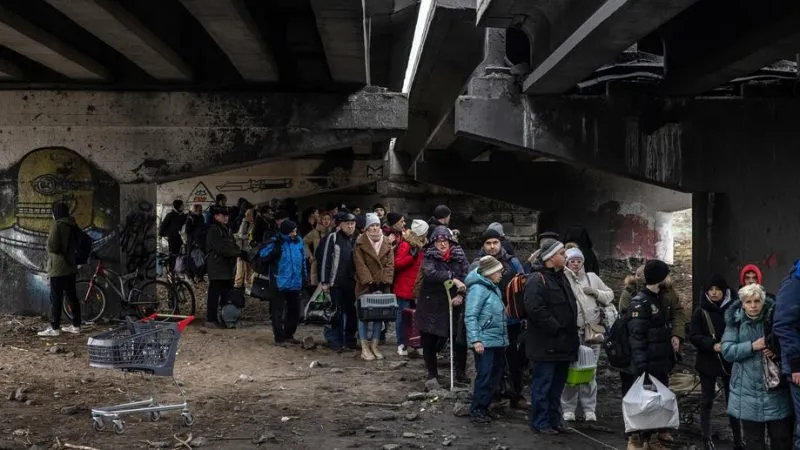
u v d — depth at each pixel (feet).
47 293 51.65
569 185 90.99
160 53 42.86
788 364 19.92
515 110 49.98
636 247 90.07
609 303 29.27
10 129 51.34
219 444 25.79
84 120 51.19
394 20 57.00
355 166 102.83
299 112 50.98
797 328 20.03
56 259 44.86
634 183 90.12
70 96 51.16
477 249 109.60
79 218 51.34
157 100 51.21
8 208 51.67
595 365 28.48
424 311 33.09
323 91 51.19
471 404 29.55
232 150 51.11
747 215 49.83
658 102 50.24
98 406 29.81
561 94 50.08
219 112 51.16
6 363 37.01
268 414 29.73
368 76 51.11
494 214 110.73
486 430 27.94
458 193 110.73
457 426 28.45
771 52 36.50
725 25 39.78
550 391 27.78
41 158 51.39
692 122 50.16
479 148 82.69
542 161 91.50
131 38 39.22
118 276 50.75
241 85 51.19
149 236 51.31
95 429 26.61
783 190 49.26
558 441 26.58
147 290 50.96
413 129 86.07
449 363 39.45
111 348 25.86
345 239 43.04
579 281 28.96
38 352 40.09
